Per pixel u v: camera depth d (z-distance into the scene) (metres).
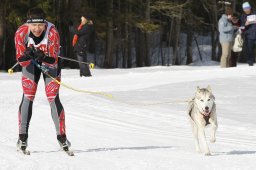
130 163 12.14
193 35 96.62
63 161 12.21
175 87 29.73
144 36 81.19
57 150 13.75
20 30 13.05
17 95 25.59
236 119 21.36
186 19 84.38
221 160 12.94
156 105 24.14
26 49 13.14
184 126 19.61
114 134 17.08
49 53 13.22
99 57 92.75
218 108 23.89
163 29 90.56
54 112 13.27
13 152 13.09
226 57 41.41
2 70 59.16
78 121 19.50
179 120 20.81
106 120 20.09
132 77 35.84
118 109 22.77
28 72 13.30
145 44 81.31
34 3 60.47
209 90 14.19
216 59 93.38
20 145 13.16
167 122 20.33
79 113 21.45
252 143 16.44
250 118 21.62
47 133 16.44
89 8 66.81
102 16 71.06
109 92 27.62
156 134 17.53
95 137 16.31
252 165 12.24
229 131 18.98
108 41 73.31
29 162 11.91
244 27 41.88
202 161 12.75
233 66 43.47
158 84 31.06
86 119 20.06
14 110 21.23
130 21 72.19
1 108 21.64
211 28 95.31
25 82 13.32
